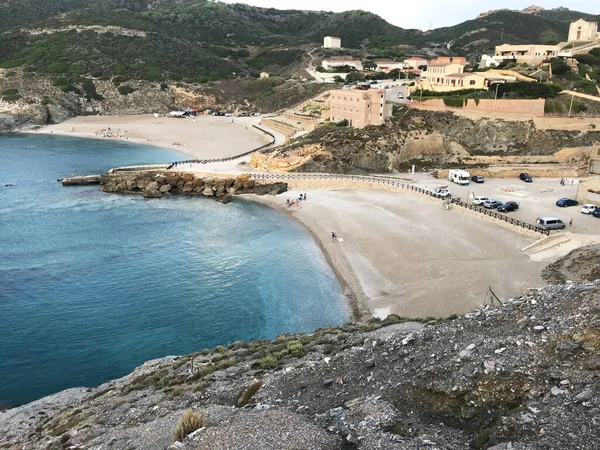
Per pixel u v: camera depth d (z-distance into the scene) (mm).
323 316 44219
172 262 57469
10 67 183875
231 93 193875
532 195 74750
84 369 38094
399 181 84062
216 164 100812
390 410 19922
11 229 68312
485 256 51750
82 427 25766
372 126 100062
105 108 178250
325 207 73938
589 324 19797
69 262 57344
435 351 22609
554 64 120188
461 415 18562
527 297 24766
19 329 43438
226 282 52156
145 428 22797
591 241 52750
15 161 112938
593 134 97625
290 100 174250
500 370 19156
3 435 28734
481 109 103188
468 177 81438
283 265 55812
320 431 19172
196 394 26953
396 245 56781
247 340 41375
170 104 187500
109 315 45844
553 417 16453
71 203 81750
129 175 93500
